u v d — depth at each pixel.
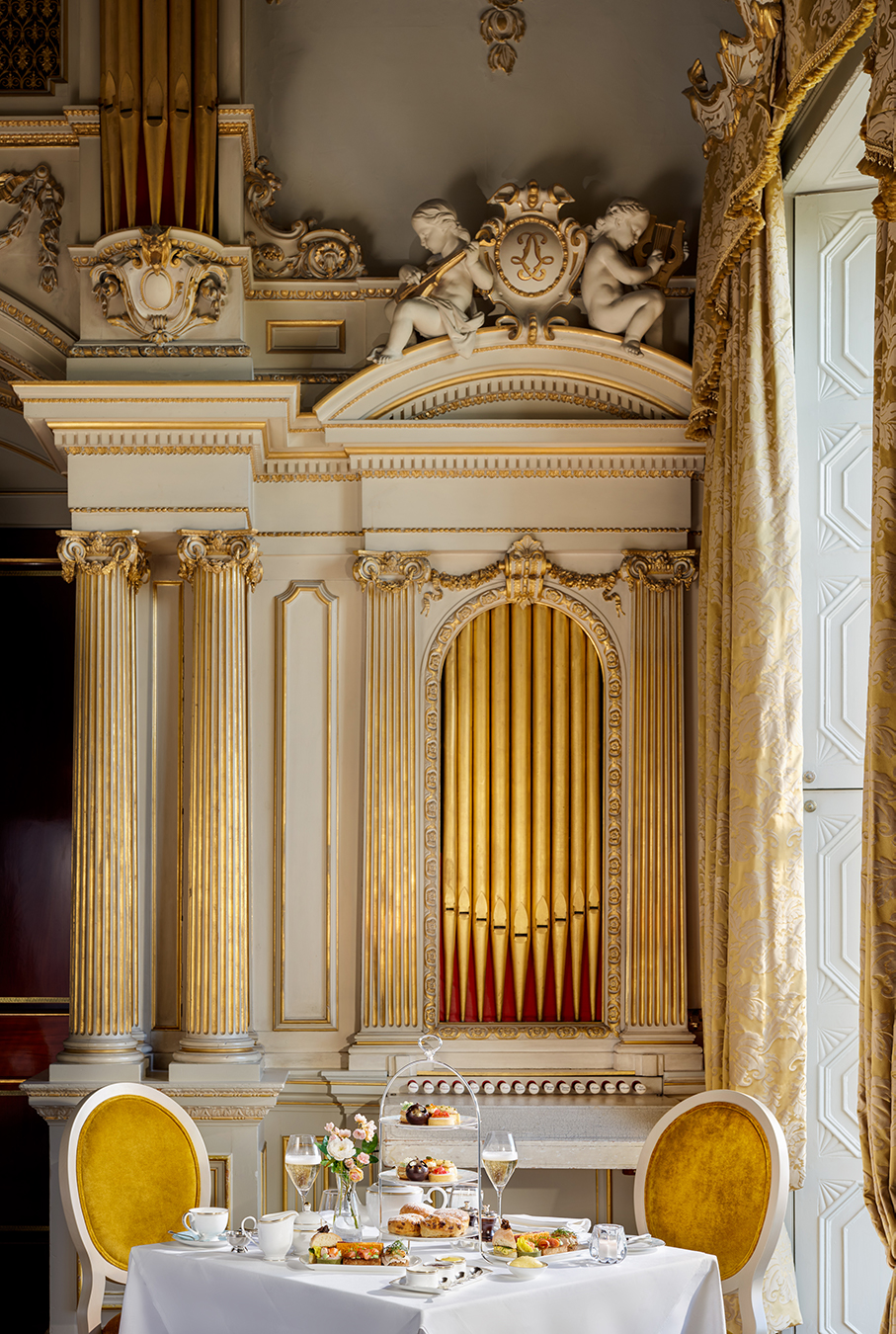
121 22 5.45
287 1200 5.37
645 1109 5.23
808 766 4.82
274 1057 5.48
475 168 5.84
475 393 5.64
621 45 5.89
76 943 5.29
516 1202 5.32
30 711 6.93
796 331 4.95
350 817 5.61
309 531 5.70
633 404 5.62
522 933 5.55
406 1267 3.42
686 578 5.62
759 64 4.52
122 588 5.44
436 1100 5.29
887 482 3.35
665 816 5.54
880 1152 3.29
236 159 5.51
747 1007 4.46
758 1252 3.83
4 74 5.62
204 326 5.44
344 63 5.88
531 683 5.67
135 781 5.43
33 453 6.70
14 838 6.86
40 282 5.57
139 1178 4.32
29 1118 6.73
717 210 5.12
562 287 5.58
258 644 5.67
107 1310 5.10
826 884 4.77
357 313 5.71
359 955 5.52
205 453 5.42
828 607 4.86
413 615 5.59
